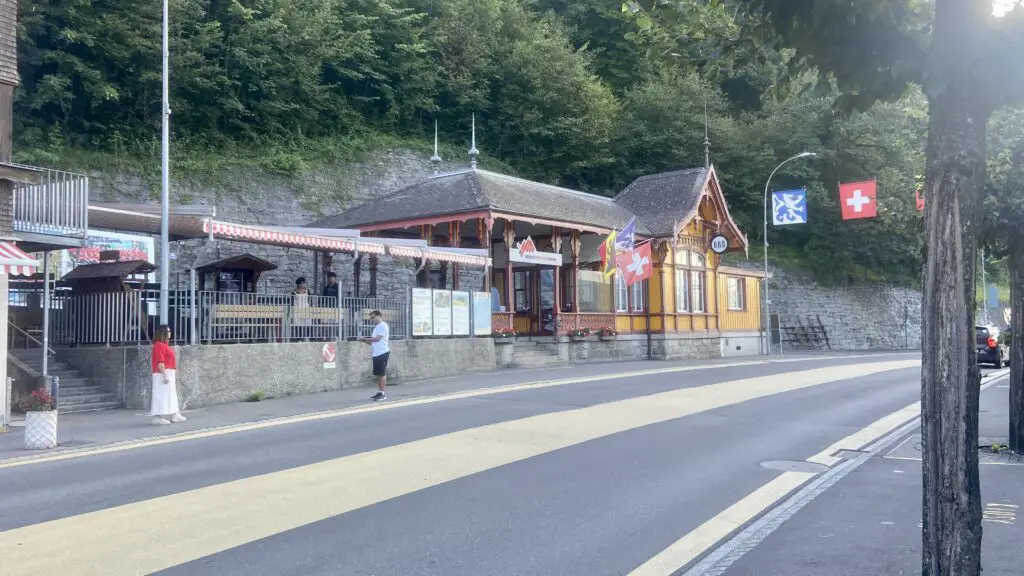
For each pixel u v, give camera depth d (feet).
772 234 182.29
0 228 51.29
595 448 40.93
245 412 54.34
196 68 112.68
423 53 150.61
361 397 62.13
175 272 91.50
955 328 15.14
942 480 15.14
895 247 168.35
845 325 172.14
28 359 59.36
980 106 15.43
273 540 25.23
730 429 47.70
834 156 173.27
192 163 103.60
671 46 24.62
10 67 53.62
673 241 114.73
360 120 135.74
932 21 17.40
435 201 96.17
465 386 68.64
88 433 46.19
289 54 123.44
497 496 30.94
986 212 37.58
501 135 157.48
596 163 161.68
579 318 104.12
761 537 26.30
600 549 24.58
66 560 23.30
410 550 24.26
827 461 38.93
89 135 102.37
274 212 107.96
